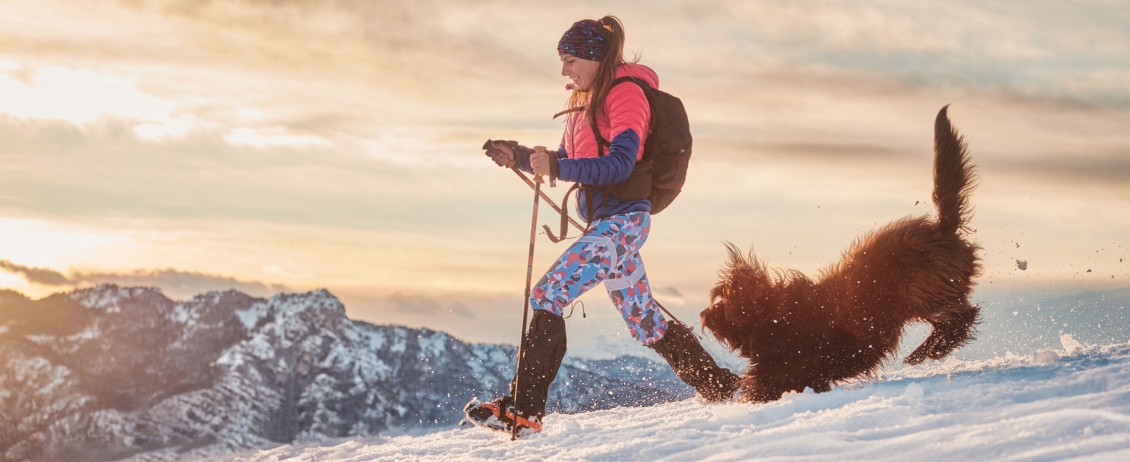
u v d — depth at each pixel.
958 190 3.74
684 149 3.43
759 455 2.17
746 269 3.85
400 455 3.31
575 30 3.33
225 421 147.75
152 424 148.88
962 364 3.68
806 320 3.75
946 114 3.78
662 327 3.72
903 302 3.63
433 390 128.75
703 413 3.29
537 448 2.98
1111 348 3.46
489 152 3.28
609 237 3.35
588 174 3.11
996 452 1.77
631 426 3.20
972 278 3.74
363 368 150.62
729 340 3.90
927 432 2.06
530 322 3.33
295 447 4.20
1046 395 2.50
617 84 3.31
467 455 3.03
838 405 2.96
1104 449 1.61
